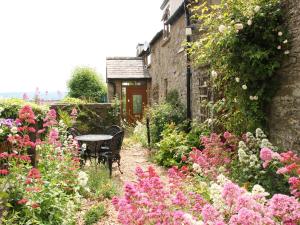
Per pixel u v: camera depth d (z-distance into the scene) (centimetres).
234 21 481
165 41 1191
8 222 326
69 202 402
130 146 1038
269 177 389
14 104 570
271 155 350
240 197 217
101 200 515
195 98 861
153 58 1528
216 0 780
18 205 363
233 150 545
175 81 1074
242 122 536
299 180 278
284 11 452
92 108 1086
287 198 211
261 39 473
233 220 195
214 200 252
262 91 478
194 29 849
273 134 488
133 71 1675
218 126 682
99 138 725
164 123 927
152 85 1572
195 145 744
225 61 510
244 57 480
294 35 432
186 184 423
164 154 771
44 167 475
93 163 784
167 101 1104
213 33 522
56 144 516
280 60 462
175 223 230
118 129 849
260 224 193
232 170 465
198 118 828
